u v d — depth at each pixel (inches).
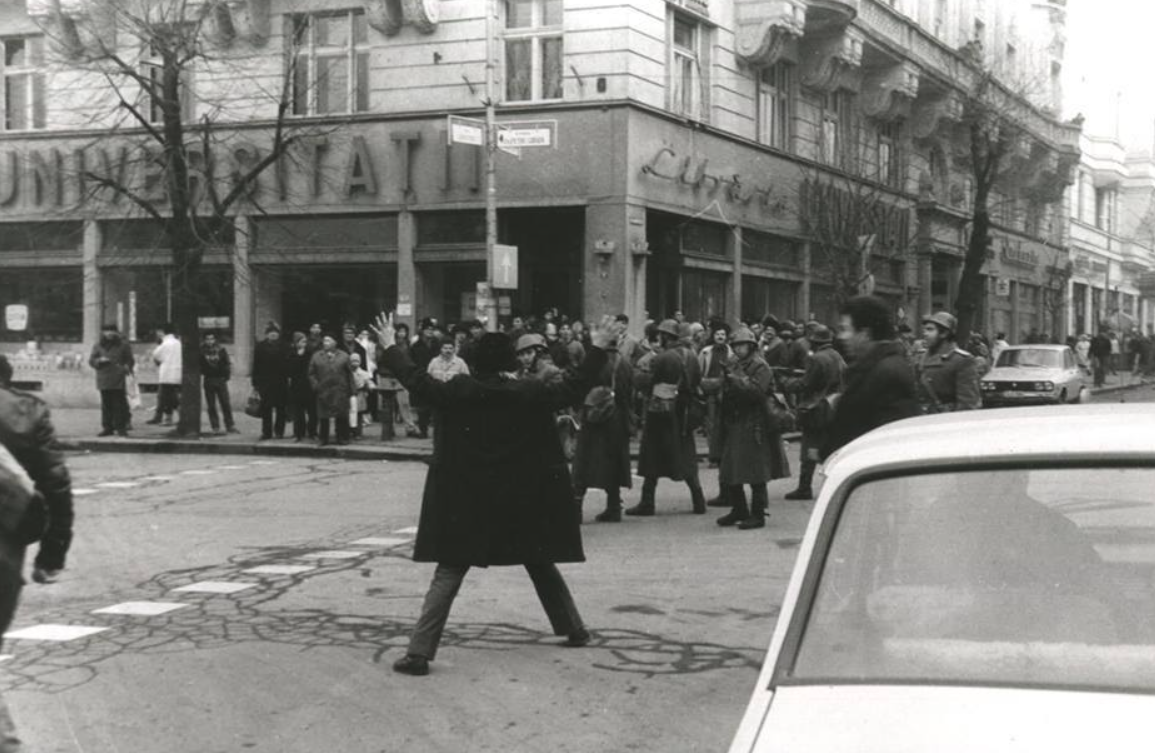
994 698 103.5
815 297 1336.1
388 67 1049.5
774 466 485.7
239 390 1094.4
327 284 1079.6
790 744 101.7
